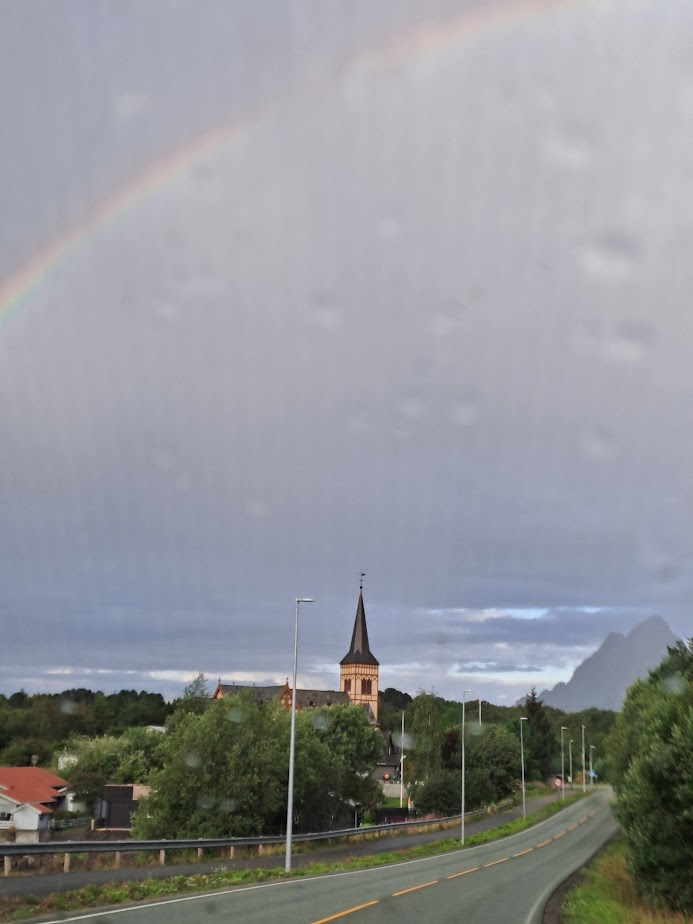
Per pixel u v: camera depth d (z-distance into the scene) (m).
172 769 45.56
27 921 16.33
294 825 53.75
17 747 106.69
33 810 61.12
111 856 30.09
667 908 26.16
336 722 72.19
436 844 48.72
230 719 47.81
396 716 167.50
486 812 88.00
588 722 196.50
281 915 18.28
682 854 26.30
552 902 23.75
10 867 24.23
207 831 43.41
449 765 95.44
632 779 28.12
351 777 69.38
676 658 43.12
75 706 128.25
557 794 122.12
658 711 29.48
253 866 31.78
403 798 100.62
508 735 110.25
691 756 26.27
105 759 80.31
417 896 23.61
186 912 18.39
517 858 41.69
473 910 21.06
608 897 27.84
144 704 135.88
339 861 35.81
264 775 46.41
